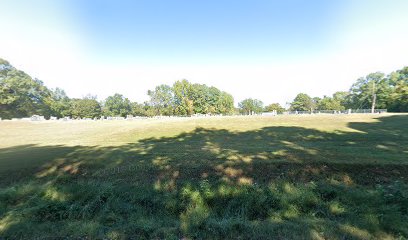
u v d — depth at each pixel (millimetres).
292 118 25922
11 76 51562
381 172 6203
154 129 19969
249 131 17188
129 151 9375
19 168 7426
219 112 70562
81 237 4496
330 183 5930
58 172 7215
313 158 7168
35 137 18156
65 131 21797
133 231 4688
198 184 6184
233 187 5977
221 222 4816
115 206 5652
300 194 5547
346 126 17250
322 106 76438
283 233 4340
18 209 5484
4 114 50438
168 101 67125
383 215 4531
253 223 4738
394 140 10953
